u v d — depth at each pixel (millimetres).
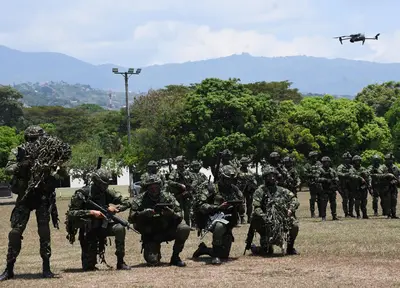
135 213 13672
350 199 27766
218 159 15906
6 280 11875
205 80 57750
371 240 17750
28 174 11961
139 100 73375
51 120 117562
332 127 65250
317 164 27188
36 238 23328
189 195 23094
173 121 56656
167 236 13852
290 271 12383
